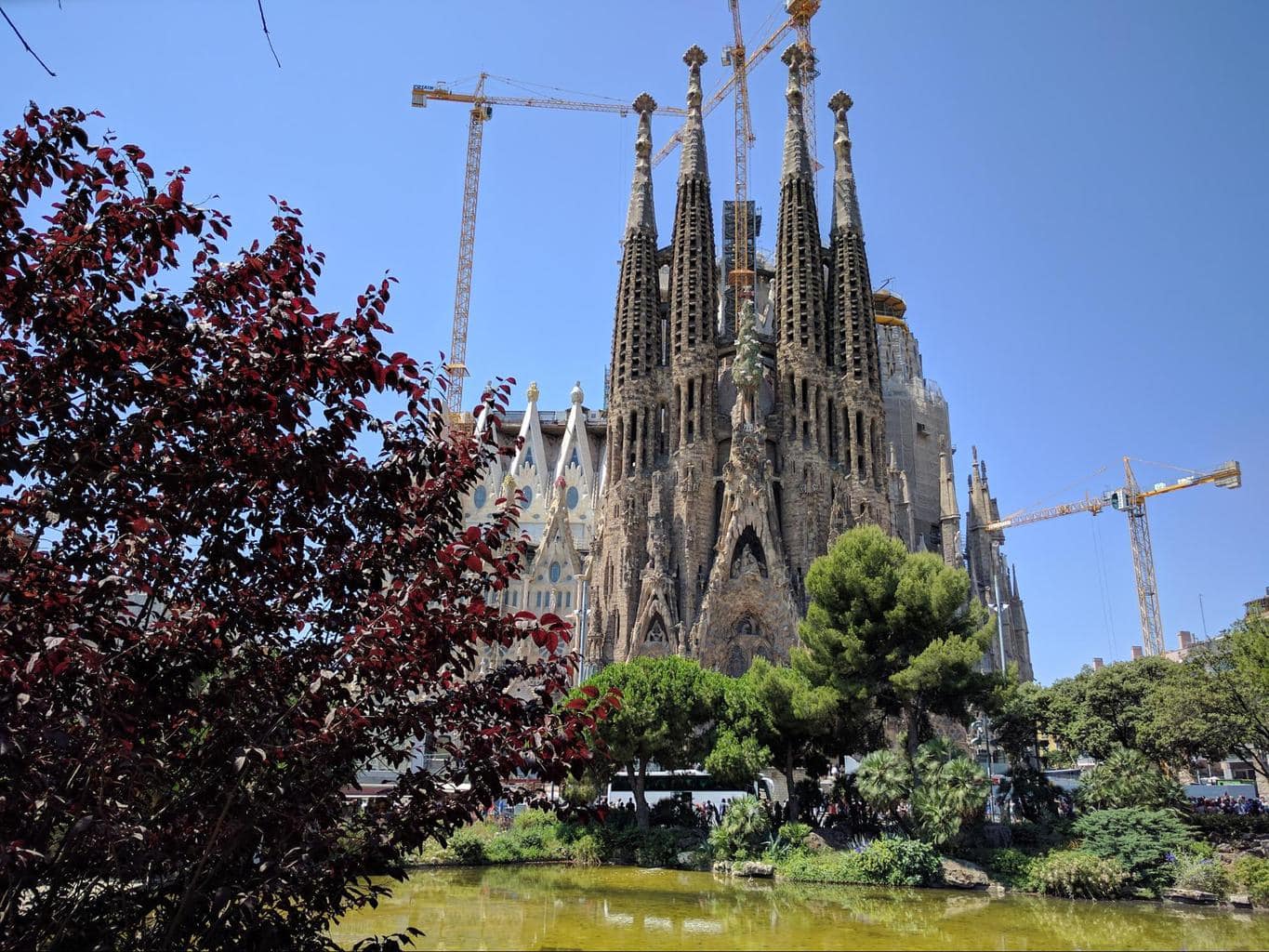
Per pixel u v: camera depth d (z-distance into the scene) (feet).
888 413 479.82
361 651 43.55
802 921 104.83
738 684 188.14
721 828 160.15
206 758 42.52
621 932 95.30
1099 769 156.15
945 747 150.41
